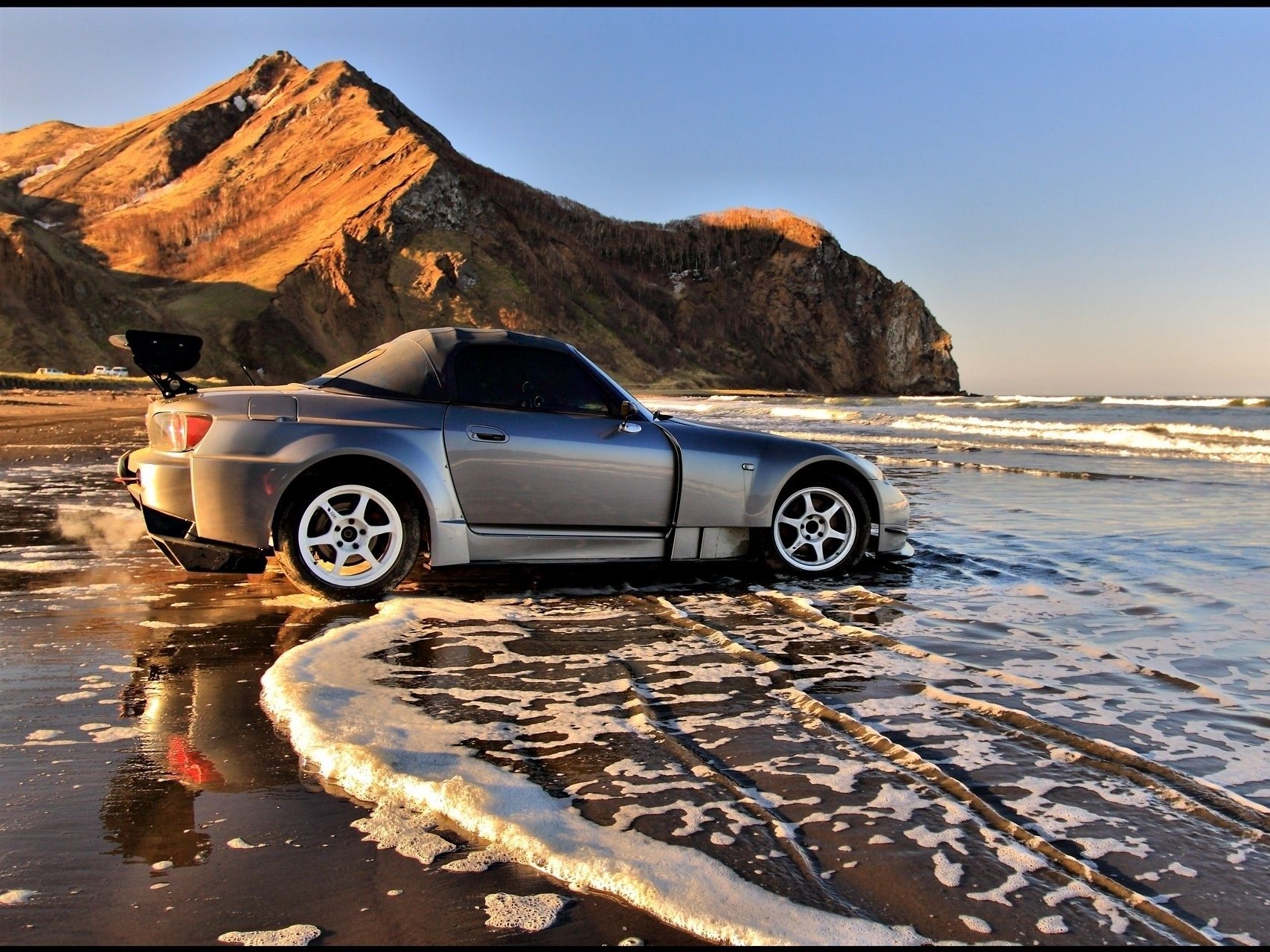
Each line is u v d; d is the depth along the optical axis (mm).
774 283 153250
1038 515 7219
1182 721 2688
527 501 4410
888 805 2092
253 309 105125
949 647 3488
